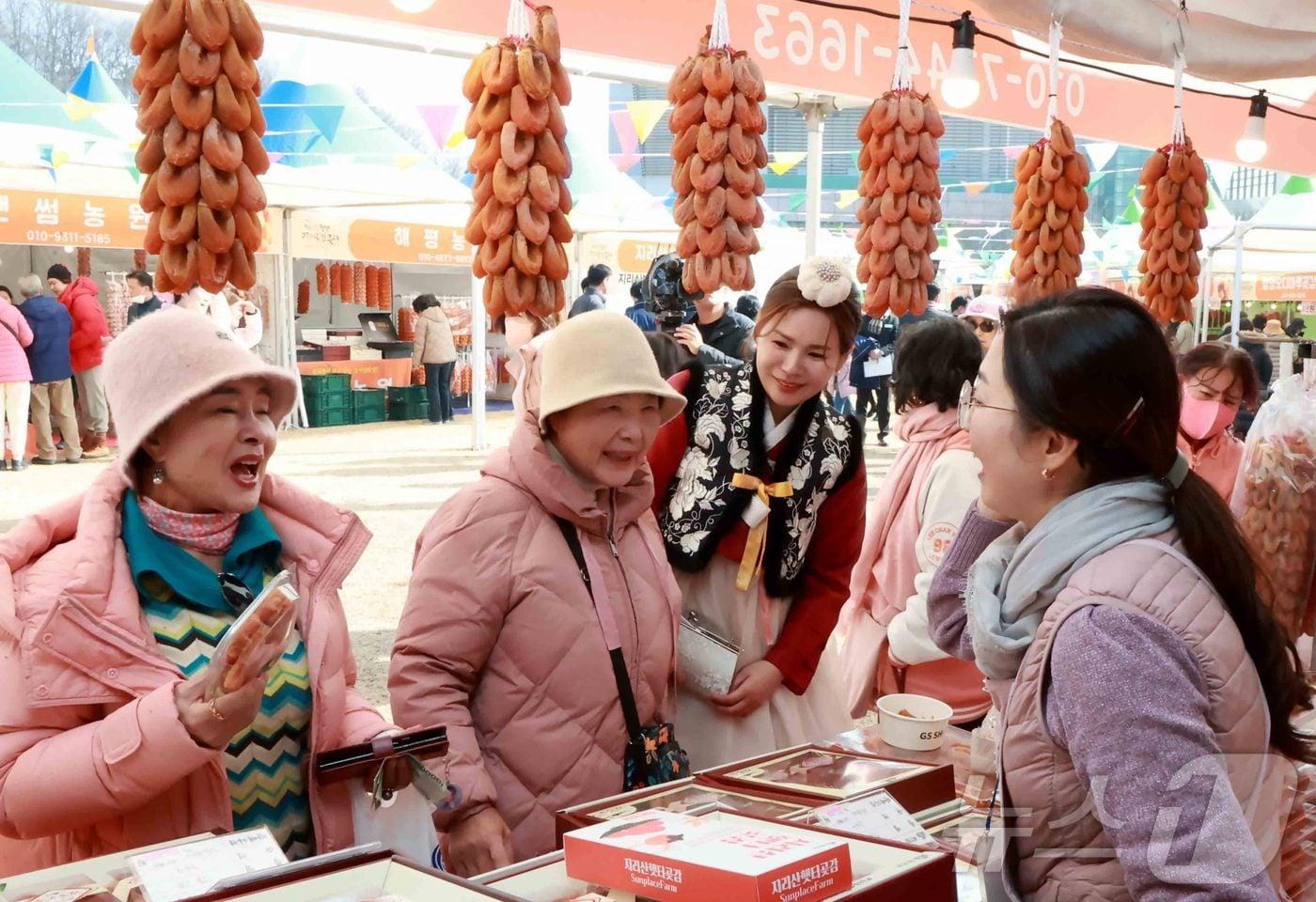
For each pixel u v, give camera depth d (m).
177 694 1.46
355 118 8.13
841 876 1.06
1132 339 1.22
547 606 1.88
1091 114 4.68
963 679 2.63
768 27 3.32
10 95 8.13
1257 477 2.63
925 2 3.77
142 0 2.80
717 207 2.58
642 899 1.09
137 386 1.55
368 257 12.05
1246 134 4.79
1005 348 1.29
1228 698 1.14
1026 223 3.66
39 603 1.51
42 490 8.62
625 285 14.55
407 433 12.97
